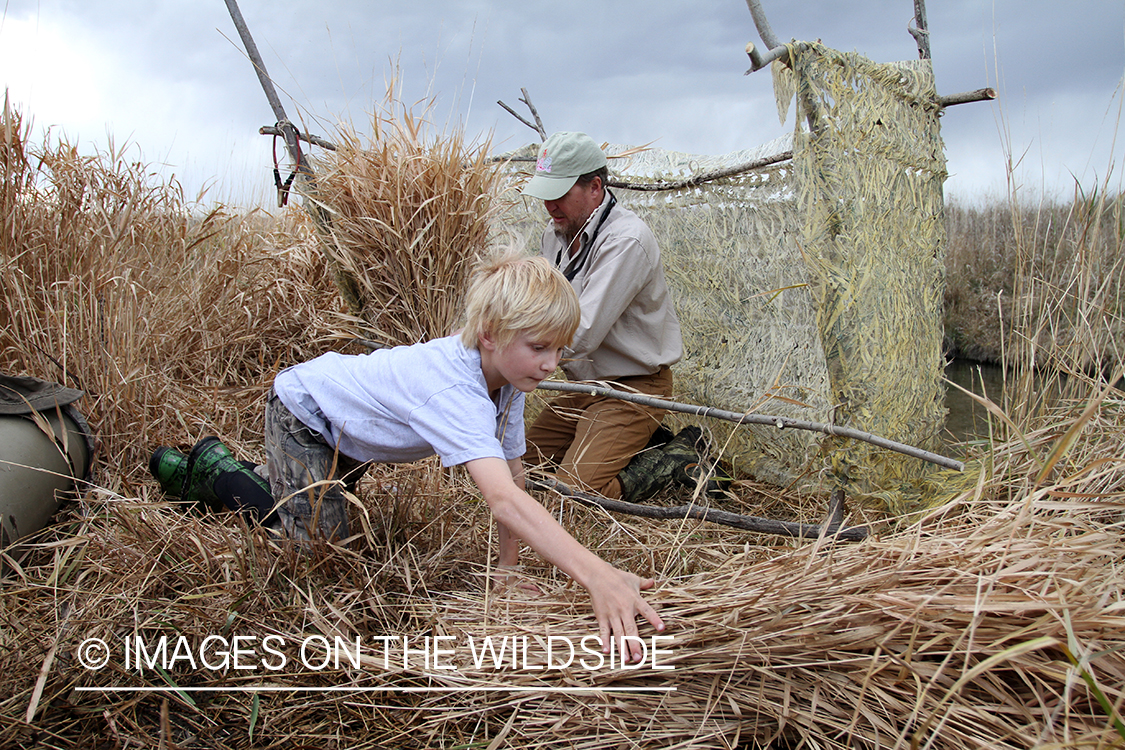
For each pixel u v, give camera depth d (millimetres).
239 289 3869
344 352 3688
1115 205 2516
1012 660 1288
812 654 1458
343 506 2082
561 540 1590
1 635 1740
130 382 2773
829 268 2230
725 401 3430
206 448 2396
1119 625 1205
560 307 1674
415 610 1912
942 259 2920
